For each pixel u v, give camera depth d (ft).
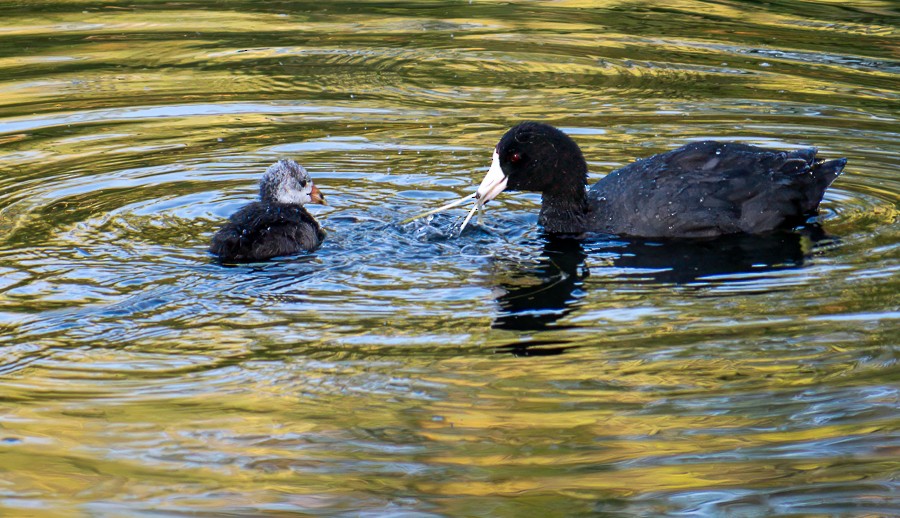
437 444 27.84
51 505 25.08
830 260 40.68
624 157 52.85
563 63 70.03
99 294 36.50
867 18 81.00
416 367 31.73
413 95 63.62
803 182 45.73
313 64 69.87
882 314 35.09
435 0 88.38
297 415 29.01
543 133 46.06
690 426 28.55
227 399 29.78
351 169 51.65
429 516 25.03
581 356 32.53
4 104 60.64
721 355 32.42
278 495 25.72
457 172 51.34
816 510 25.05
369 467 26.78
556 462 26.99
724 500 25.39
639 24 80.12
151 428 28.27
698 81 65.41
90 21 80.79
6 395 29.76
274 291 37.29
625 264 41.27
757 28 78.28
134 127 57.11
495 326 34.68
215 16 82.79
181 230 43.19
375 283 38.40
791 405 29.45
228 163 51.88
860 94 62.18
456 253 42.16
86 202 46.06
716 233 44.98
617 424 28.71
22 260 39.42
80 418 28.71
